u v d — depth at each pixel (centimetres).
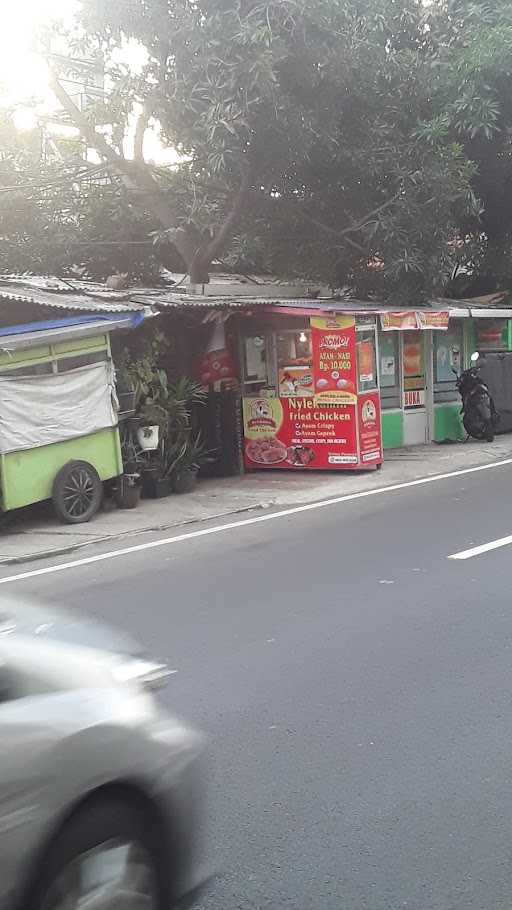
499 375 1947
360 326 1460
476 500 1175
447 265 1722
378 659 574
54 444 1140
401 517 1080
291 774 424
